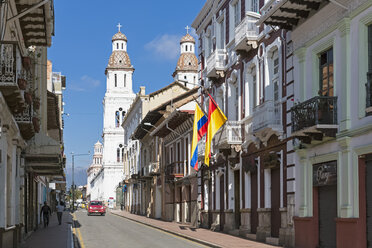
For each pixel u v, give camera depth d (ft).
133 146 225.97
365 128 47.09
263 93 72.33
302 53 59.93
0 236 49.32
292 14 59.93
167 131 140.87
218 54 90.99
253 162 75.46
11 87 47.01
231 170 86.89
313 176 57.52
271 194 70.69
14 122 54.80
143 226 120.26
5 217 51.67
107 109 361.51
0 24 44.65
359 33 48.85
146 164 183.21
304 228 58.75
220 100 95.66
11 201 57.62
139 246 69.97
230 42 86.28
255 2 77.25
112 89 360.07
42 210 120.88
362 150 47.60
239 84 82.84
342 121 50.98
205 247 67.46
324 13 55.21
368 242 47.03
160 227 107.76
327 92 55.42
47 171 106.83
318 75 57.57
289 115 63.98
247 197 78.79
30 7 51.93
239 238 76.43
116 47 360.89
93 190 493.77
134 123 223.10
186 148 124.36
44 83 102.42
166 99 191.83
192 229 99.86
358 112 48.62
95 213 201.87
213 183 97.09
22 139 64.64
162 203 151.43
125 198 265.75
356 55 49.29
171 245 70.79
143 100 189.98
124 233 96.37
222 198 92.38
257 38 74.74
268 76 71.36
